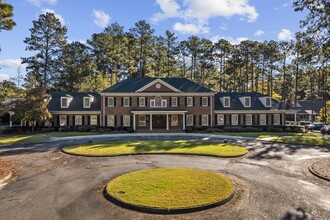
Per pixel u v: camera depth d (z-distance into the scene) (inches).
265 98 1544.0
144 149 779.4
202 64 2454.5
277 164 596.1
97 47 2282.2
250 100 1539.1
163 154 714.2
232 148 801.6
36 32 1913.1
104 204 347.9
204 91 1508.4
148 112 1424.7
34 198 374.6
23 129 1379.2
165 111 1428.4
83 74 2181.3
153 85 1483.8
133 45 2287.2
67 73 2135.8
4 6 615.8
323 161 623.5
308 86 2778.1
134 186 405.7
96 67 2357.3
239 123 1510.8
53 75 2139.5
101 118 1466.5
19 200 366.9
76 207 339.0
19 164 605.6
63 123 1445.6
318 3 571.2
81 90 2160.4
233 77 2600.9
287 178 476.1
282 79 2475.4
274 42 2207.2
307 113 2534.5
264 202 352.8
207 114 1499.8
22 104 1302.9
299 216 308.7
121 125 1457.9
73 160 644.1
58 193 395.2
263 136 1170.0
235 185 423.8
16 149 834.2
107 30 2233.0
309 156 694.5
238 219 300.2
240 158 665.0
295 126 1454.2
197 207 323.9
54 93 1572.3
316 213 317.4
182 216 309.3
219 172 518.9
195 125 1492.4
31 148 848.3
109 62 2297.0
